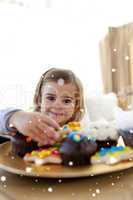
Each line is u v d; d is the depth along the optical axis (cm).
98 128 48
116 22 314
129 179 39
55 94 61
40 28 274
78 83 67
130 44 283
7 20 256
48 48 279
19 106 204
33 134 45
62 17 289
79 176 37
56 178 40
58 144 45
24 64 263
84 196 34
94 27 305
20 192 36
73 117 66
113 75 296
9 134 48
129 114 51
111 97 220
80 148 41
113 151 43
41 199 33
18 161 43
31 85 253
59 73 64
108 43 298
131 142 48
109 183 38
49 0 283
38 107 67
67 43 291
